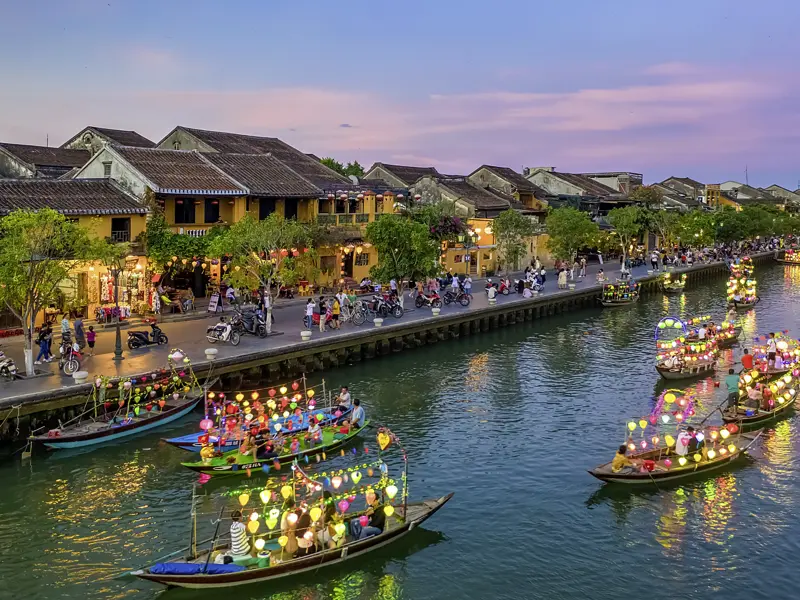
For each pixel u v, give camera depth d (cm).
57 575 2023
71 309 3819
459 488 2631
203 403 3312
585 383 4044
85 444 2847
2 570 2041
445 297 5747
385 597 1980
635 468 2645
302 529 2111
